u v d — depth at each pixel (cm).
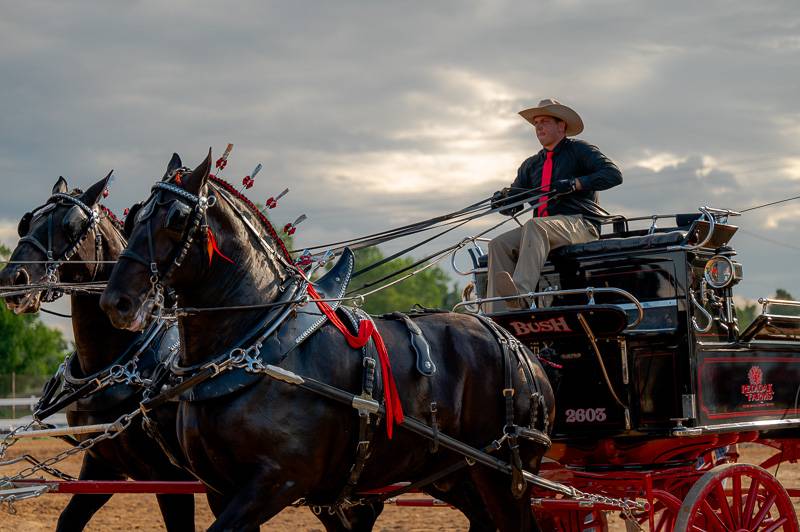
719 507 771
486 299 748
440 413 639
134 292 542
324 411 573
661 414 744
